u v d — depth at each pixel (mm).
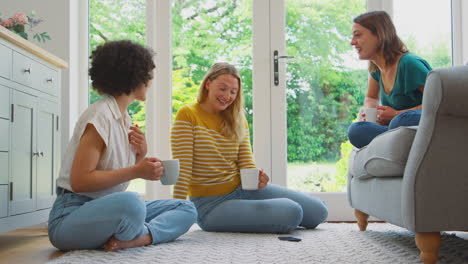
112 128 1714
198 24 3471
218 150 2346
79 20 3441
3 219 2059
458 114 1439
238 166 2441
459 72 1428
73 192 1730
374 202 1958
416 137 1494
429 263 1461
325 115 3441
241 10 3463
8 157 2115
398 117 2008
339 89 3451
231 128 2365
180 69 3449
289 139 3428
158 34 3436
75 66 3379
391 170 1674
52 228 1698
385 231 2387
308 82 3455
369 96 2754
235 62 3447
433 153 1449
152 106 3373
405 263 1477
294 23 3471
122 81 1762
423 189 1450
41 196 2453
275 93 3391
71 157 1733
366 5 3465
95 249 1688
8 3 3283
